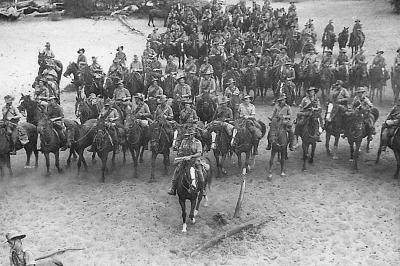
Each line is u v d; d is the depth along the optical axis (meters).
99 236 17.42
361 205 19.08
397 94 29.19
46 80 26.41
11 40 45.66
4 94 32.03
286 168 22.38
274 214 18.62
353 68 29.95
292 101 28.92
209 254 16.38
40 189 20.75
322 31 46.00
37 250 16.52
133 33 48.62
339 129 22.48
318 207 19.03
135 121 21.38
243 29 45.78
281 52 30.41
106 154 20.94
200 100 25.19
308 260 15.98
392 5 51.72
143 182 21.36
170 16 47.88
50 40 45.75
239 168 22.38
